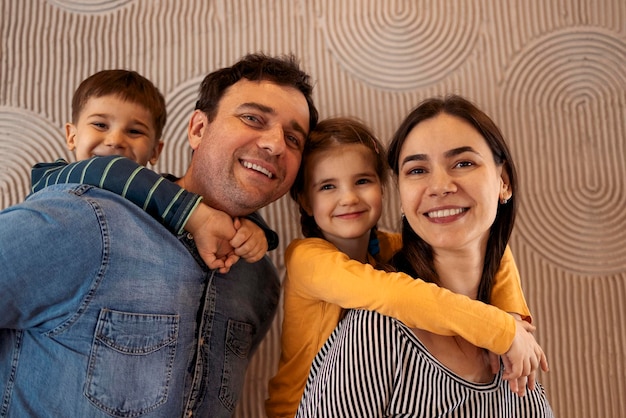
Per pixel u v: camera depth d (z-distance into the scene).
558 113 1.57
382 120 1.55
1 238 0.82
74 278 0.86
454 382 0.87
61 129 1.52
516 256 1.51
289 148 1.10
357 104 1.56
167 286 0.94
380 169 1.18
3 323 0.84
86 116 1.26
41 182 1.06
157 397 0.92
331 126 1.15
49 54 1.55
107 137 1.24
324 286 0.99
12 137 1.51
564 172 1.55
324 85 1.56
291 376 1.12
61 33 1.56
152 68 1.55
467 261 0.96
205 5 1.58
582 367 1.48
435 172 0.90
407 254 1.01
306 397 0.95
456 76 1.58
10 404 0.88
